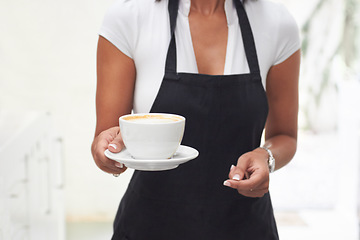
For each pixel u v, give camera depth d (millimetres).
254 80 1098
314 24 4320
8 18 3219
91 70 3307
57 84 3305
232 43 1117
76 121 3348
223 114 1088
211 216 1114
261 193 887
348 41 4367
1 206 1162
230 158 1110
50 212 2191
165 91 1077
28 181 1620
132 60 1095
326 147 4312
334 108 4453
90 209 3430
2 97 3287
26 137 1547
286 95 1176
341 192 3494
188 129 1092
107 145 891
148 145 795
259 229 1132
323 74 4395
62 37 3262
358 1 4289
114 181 3422
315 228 3203
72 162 3379
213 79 1075
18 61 3266
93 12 3246
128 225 1143
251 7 1145
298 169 3986
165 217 1120
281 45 1141
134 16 1081
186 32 1112
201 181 1110
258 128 1123
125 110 1099
